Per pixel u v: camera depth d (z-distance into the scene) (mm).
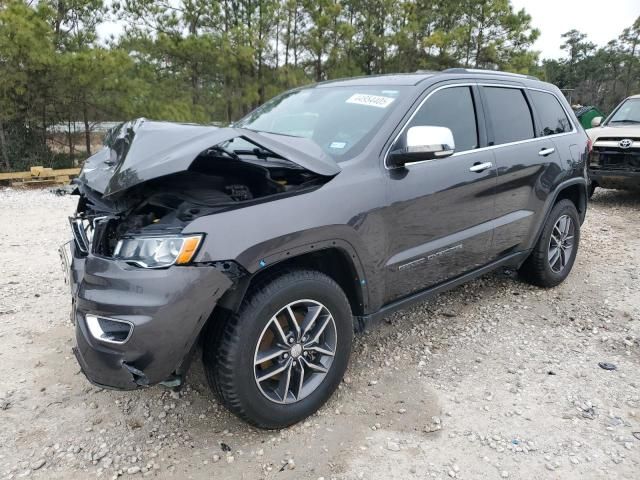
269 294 2523
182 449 2646
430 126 3074
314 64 18938
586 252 5949
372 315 3113
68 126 16266
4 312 4219
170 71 16719
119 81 14695
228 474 2471
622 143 8016
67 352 3598
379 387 3166
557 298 4547
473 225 3646
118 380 2324
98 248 2516
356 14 19953
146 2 15766
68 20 15406
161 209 2652
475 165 3582
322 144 3182
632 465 2506
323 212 2650
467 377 3279
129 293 2273
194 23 16812
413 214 3148
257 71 17672
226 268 2348
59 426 2822
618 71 59469
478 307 4324
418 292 3449
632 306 4379
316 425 2814
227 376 2467
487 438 2701
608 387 3166
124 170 2324
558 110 4723
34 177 12805
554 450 2609
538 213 4270
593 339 3799
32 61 13125
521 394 3094
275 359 2680
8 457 2582
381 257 2996
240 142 3109
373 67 20656
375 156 3010
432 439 2699
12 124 14859
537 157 4164
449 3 20828
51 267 5402
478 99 3799
